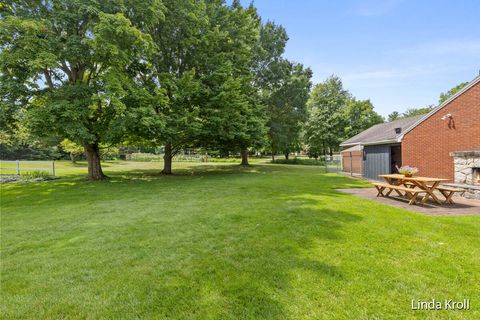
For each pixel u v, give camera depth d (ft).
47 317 7.81
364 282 9.51
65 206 23.63
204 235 14.78
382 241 13.53
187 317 7.72
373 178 46.09
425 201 24.23
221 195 28.12
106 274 10.32
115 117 37.22
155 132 40.29
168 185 36.88
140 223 17.44
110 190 32.73
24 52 30.25
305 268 10.60
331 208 21.17
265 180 42.65
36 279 10.01
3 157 100.42
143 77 44.55
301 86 79.10
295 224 16.62
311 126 119.44
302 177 48.29
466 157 28.76
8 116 35.78
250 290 9.07
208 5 52.80
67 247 13.23
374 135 51.49
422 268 10.55
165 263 11.23
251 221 17.46
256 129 55.77
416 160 35.55
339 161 71.36
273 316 7.72
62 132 35.70
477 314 7.81
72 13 32.27
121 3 33.94
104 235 15.05
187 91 43.52
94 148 44.93
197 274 10.23
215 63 48.83
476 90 29.68
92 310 8.10
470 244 13.08
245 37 56.95
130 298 8.69
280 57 78.43
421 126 34.99
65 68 38.58
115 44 33.42
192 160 127.95
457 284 9.39
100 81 37.83
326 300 8.48
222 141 56.70
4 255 12.29
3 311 8.05
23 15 32.94
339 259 11.41
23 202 26.21
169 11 43.06
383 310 8.00
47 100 35.06
